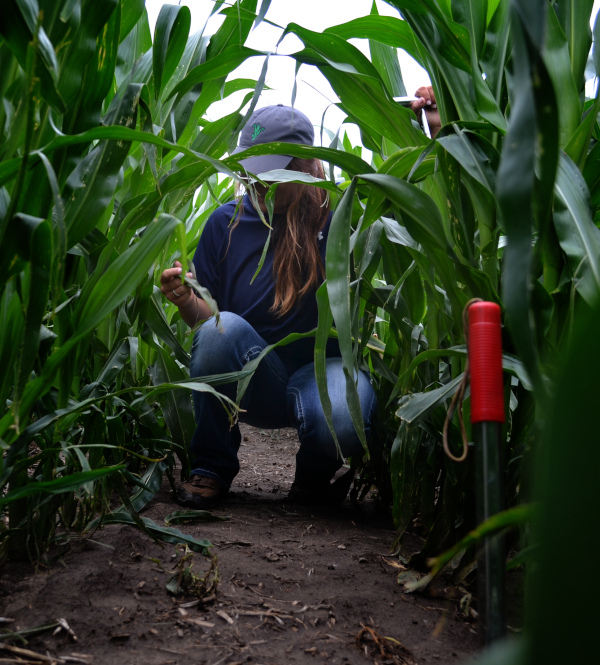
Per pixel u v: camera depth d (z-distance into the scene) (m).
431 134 1.46
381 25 1.25
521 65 0.42
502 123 1.04
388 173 1.21
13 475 1.04
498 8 1.09
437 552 1.20
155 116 1.36
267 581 1.14
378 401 1.70
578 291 0.88
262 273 1.78
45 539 1.13
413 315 1.44
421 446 1.34
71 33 0.79
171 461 1.62
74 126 0.90
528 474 0.96
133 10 1.18
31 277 0.72
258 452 2.72
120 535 1.27
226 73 1.26
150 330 1.57
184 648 0.86
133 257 0.81
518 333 0.42
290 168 1.69
